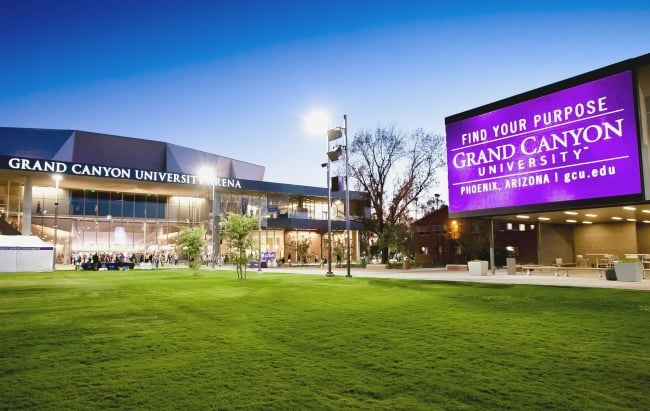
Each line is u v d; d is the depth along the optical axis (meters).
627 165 20.27
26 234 51.56
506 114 25.22
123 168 54.25
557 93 22.97
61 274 36.25
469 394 5.23
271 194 69.56
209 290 19.52
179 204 67.19
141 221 63.41
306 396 5.23
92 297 16.77
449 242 54.53
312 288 19.89
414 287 19.59
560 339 8.27
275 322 10.52
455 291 17.56
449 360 6.82
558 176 22.70
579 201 21.81
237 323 10.43
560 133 22.75
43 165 49.66
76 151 62.28
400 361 6.80
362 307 13.12
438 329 9.41
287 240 68.38
